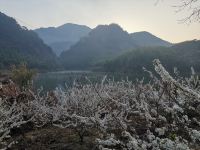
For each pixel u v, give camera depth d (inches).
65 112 265.9
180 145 133.0
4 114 225.8
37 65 5280.5
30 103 327.9
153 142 141.3
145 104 187.6
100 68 5521.7
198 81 247.6
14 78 590.2
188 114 196.2
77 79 306.5
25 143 250.2
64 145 237.3
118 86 336.5
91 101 266.8
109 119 201.3
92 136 247.8
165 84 149.8
